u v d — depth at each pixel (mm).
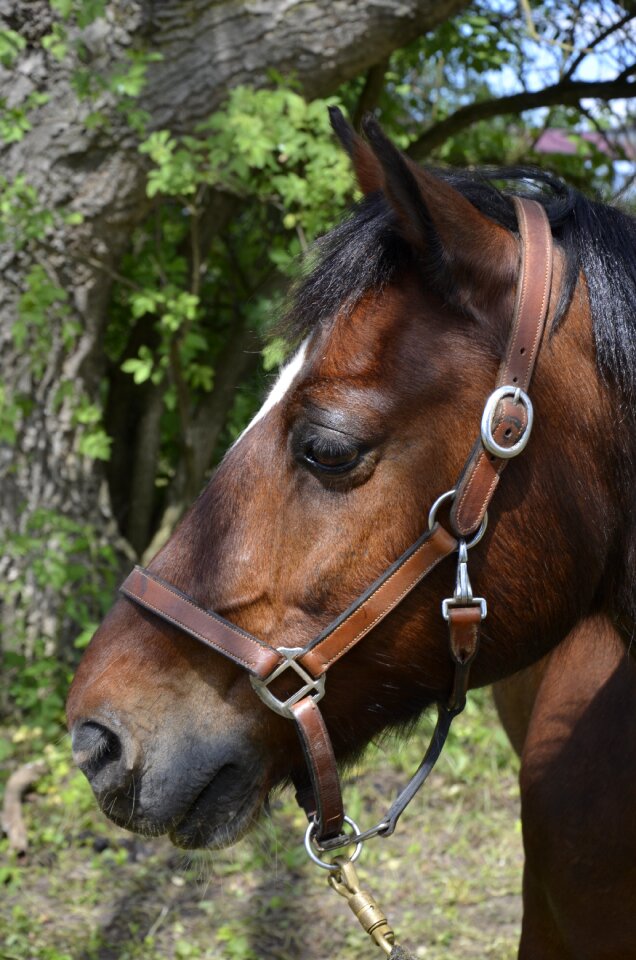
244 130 3365
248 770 1300
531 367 1205
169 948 2633
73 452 4039
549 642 1314
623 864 1455
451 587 1244
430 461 1209
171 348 3939
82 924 2715
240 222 4891
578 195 1317
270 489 1255
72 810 3174
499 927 2697
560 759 1559
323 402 1212
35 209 3699
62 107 3732
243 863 2963
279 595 1251
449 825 3188
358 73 3826
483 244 1215
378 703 1305
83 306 3938
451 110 5082
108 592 3984
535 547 1247
